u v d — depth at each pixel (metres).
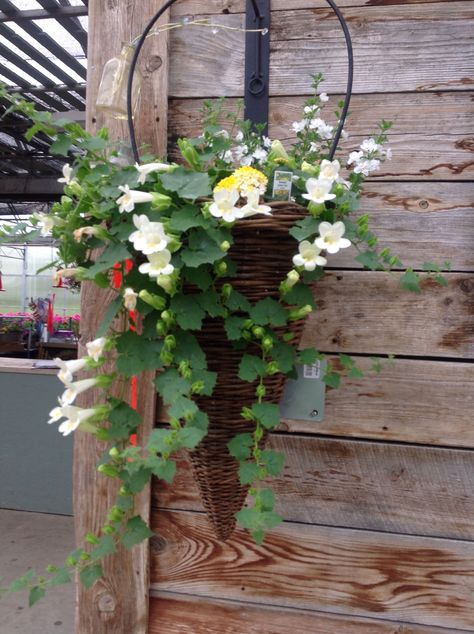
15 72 4.08
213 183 0.85
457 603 1.11
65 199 0.87
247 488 0.93
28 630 2.21
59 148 0.82
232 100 1.17
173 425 0.72
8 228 0.86
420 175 1.11
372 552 1.14
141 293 0.77
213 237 0.75
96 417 0.86
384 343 1.12
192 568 1.20
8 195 6.98
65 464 3.25
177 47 1.18
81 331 1.20
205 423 0.76
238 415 0.86
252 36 1.14
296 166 0.92
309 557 1.16
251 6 1.14
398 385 1.12
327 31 1.13
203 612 1.20
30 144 5.71
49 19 3.07
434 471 1.12
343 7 1.12
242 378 0.79
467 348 1.10
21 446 3.29
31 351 6.39
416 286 0.97
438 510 1.12
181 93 1.18
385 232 1.12
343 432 1.14
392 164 1.12
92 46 1.19
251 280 0.82
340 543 1.15
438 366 1.11
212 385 0.78
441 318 1.11
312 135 1.03
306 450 1.15
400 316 1.12
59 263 0.90
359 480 1.14
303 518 1.16
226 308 0.83
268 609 1.18
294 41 1.14
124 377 0.94
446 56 1.09
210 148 0.91
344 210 0.82
